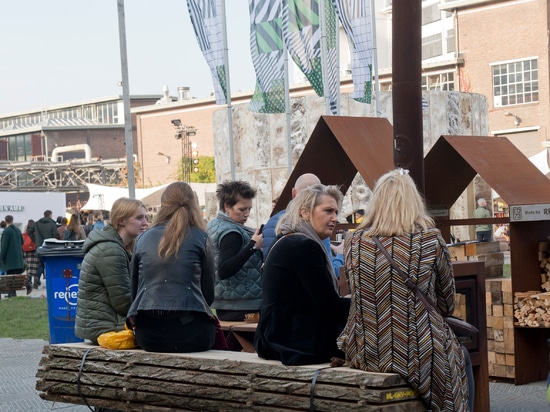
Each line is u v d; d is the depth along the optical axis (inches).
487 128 1326.3
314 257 249.4
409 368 229.0
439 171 432.1
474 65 2593.5
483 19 2576.3
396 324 230.2
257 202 1261.1
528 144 2519.7
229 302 365.4
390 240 232.7
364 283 234.2
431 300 232.1
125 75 890.7
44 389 312.8
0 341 636.1
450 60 2625.5
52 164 3722.9
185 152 3639.3
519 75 2519.7
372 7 946.7
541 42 2475.4
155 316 285.6
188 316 285.0
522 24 2508.6
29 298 998.4
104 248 312.0
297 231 257.4
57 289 416.8
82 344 315.6
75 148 4229.8
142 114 3789.4
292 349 251.3
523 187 399.9
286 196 438.9
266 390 254.7
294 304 252.4
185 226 288.7
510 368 413.4
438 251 231.5
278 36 731.4
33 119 5728.3
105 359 296.8
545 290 415.5
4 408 398.0
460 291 318.0
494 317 416.8
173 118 3690.9
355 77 737.6
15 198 1630.2
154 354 284.0
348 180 448.5
